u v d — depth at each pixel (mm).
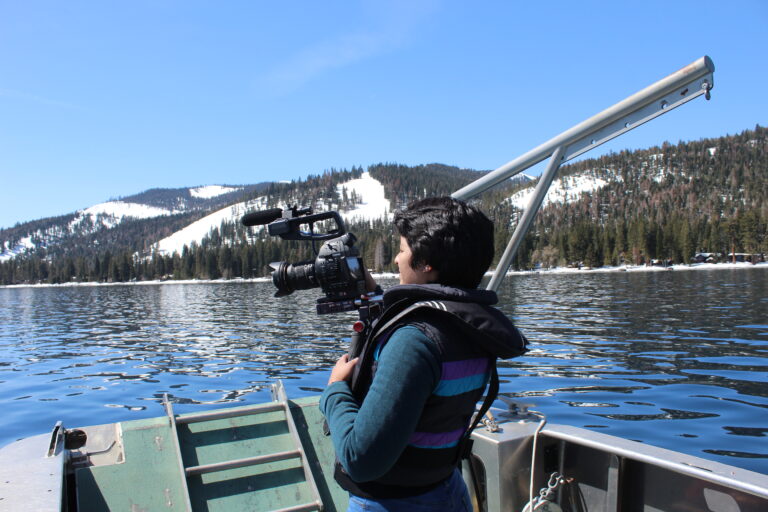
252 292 75688
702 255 117750
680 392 10367
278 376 13906
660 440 7551
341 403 1318
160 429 2312
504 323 1320
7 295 91562
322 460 2404
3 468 1732
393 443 1159
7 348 21828
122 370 15727
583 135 2211
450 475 1394
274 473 2307
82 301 63812
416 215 1408
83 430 2266
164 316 36344
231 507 2152
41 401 11945
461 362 1271
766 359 13758
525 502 2301
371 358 1346
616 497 2080
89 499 2020
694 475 1802
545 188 2283
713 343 16609
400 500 1300
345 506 2287
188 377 14227
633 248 118562
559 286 56531
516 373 12398
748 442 7371
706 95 1889
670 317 24469
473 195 2486
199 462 2254
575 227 130750
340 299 1569
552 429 2330
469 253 1366
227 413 2439
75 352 20156
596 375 12078
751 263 110938
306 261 1606
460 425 1351
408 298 1333
